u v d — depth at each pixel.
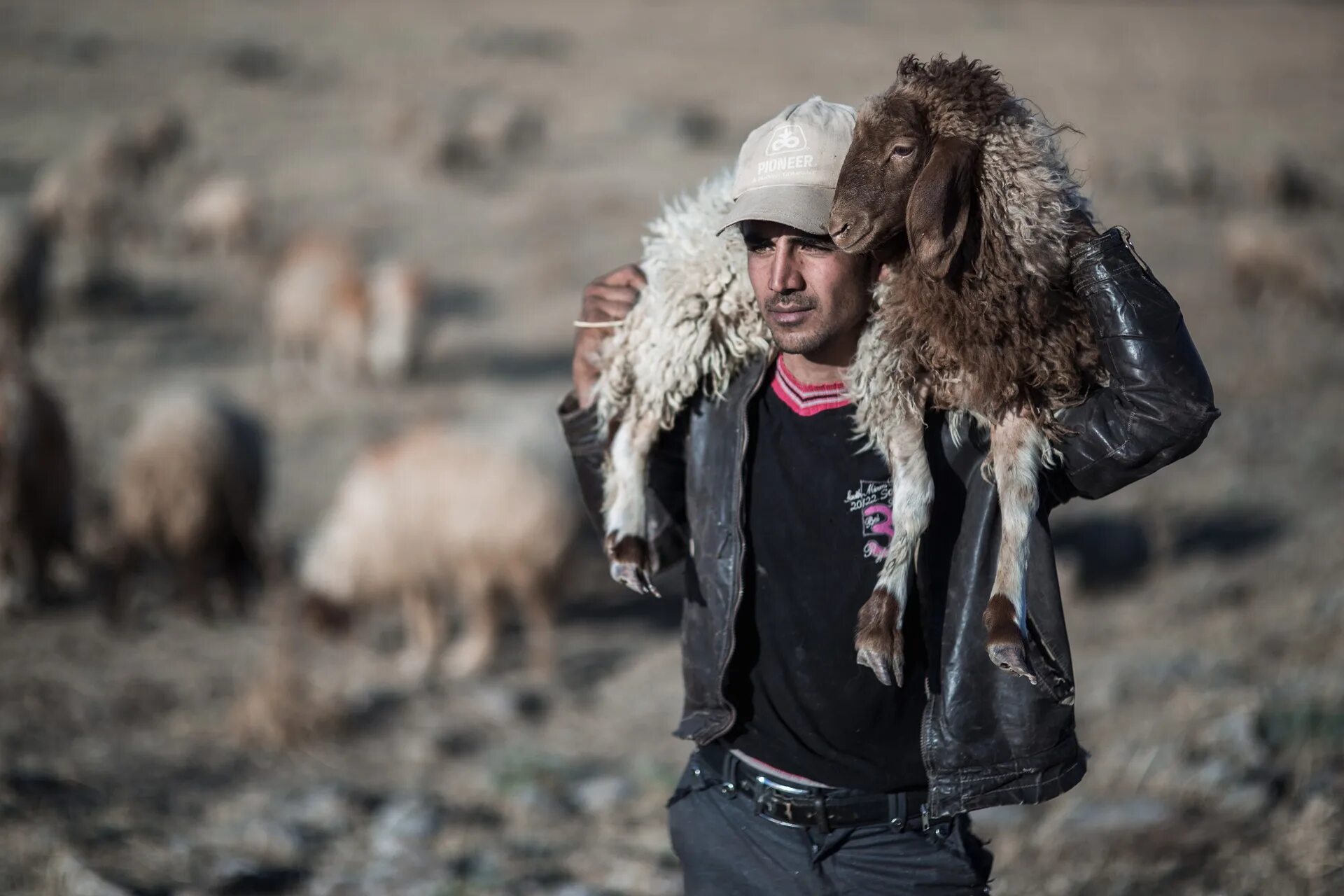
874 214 2.80
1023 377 2.84
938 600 3.05
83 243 23.12
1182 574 11.02
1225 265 24.53
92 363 18.62
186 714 9.02
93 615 11.15
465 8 68.19
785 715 3.24
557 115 41.19
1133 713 7.44
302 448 15.77
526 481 10.36
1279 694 7.25
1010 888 5.40
